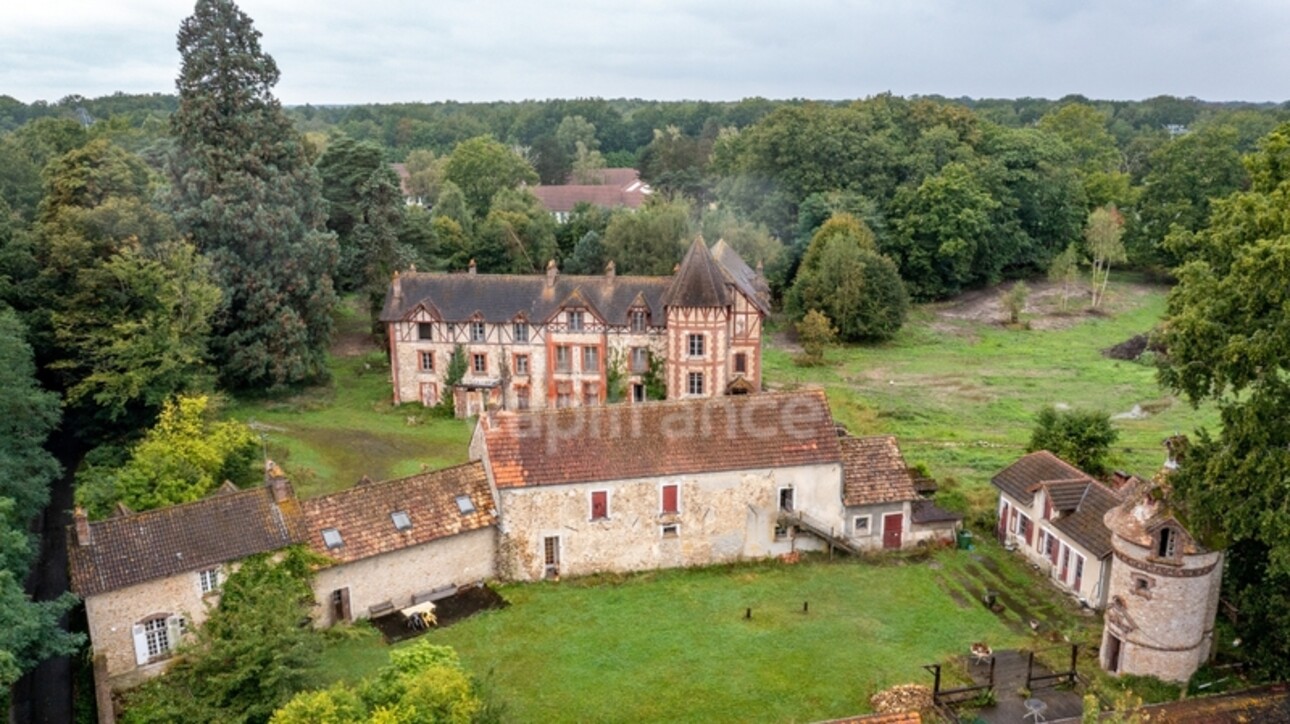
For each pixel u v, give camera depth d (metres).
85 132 96.38
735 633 36.59
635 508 41.41
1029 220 111.12
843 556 43.38
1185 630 32.75
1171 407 66.50
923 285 102.06
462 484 41.09
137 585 32.91
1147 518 33.00
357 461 55.22
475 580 40.75
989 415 65.00
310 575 36.16
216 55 65.19
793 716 31.38
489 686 28.42
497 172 125.94
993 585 40.88
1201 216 105.88
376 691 24.98
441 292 67.44
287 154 68.44
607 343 65.94
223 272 63.03
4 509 30.22
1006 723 30.72
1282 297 30.08
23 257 54.69
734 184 107.06
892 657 34.88
